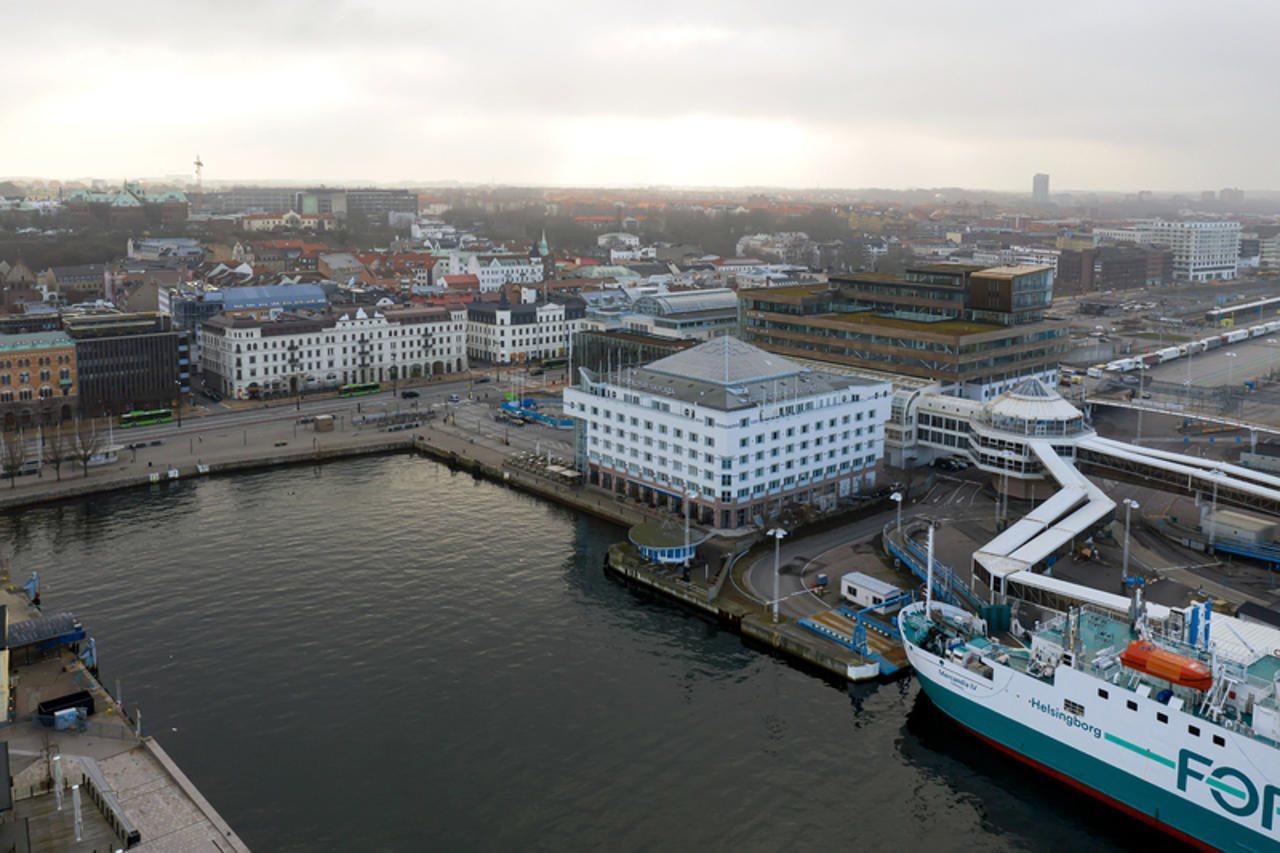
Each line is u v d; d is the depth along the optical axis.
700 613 173.75
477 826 114.00
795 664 155.12
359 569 189.88
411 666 151.50
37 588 175.25
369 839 111.44
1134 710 114.94
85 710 130.88
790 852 111.06
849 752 130.88
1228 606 160.12
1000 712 129.12
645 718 137.88
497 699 142.25
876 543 197.75
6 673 136.12
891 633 157.62
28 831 102.81
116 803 108.12
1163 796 113.88
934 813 119.00
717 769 126.06
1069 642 127.44
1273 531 189.25
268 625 164.75
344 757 127.12
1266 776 104.25
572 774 124.19
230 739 130.75
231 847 104.75
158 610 170.12
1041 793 123.88
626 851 110.38
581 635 163.62
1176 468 196.00
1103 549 190.25
